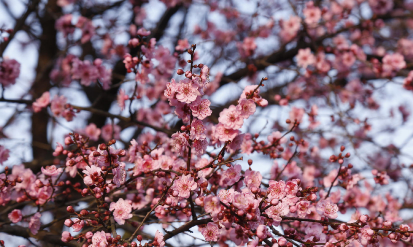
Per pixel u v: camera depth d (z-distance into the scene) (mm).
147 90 5477
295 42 6691
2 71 4023
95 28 5637
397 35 7625
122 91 3932
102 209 2613
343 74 6391
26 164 4465
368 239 2289
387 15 6844
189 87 2316
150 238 3287
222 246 3533
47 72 6051
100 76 4172
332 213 2512
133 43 3639
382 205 4473
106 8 6242
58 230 4246
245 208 2111
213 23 7352
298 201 2488
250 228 2148
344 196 4109
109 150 2416
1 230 3143
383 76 5816
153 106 5867
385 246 2969
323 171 5359
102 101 5594
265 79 2418
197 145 2482
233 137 2486
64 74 6008
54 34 6289
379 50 6535
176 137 2381
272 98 5699
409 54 6844
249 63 6109
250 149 3395
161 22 5895
